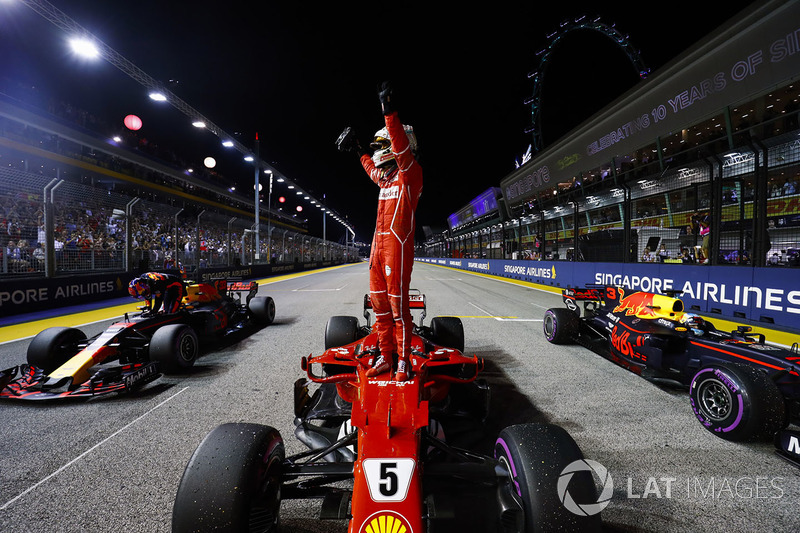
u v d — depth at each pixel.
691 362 3.97
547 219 21.02
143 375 4.05
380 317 2.21
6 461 2.79
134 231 15.51
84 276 11.30
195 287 6.33
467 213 45.62
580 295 6.11
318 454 2.09
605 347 5.41
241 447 1.72
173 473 2.63
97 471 2.66
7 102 16.55
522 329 7.50
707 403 3.37
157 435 3.18
